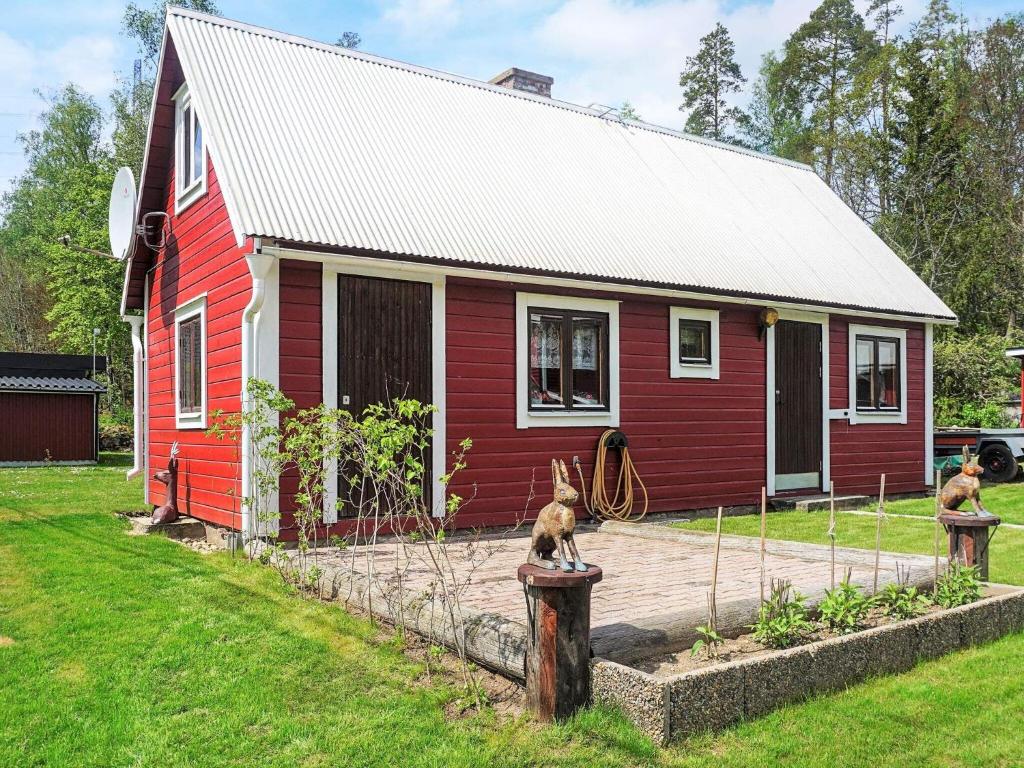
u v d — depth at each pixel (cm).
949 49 3591
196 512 1024
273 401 756
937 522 654
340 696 467
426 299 938
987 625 588
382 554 793
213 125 915
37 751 404
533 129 1301
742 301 1195
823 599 571
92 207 3228
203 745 409
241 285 877
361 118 1080
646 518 1112
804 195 1628
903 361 1466
